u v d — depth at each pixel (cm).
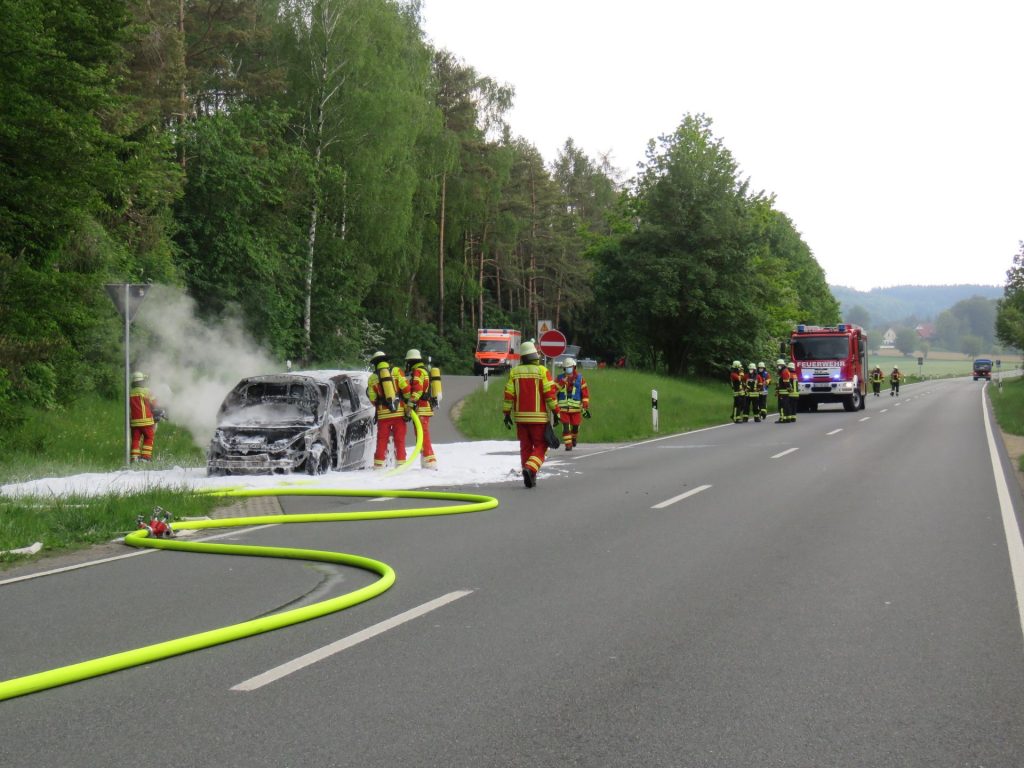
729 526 1012
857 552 862
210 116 3797
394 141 4409
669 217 5712
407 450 1956
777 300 6184
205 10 4319
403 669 523
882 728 431
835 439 2280
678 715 448
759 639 580
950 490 1302
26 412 2055
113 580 771
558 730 430
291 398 1592
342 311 4553
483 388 3709
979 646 563
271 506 1200
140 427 1866
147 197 2958
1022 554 849
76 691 492
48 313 1911
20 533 953
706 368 6356
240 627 593
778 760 395
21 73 1736
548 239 8906
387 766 390
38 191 1830
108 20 1973
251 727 436
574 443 2028
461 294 7344
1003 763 392
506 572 784
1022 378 9481
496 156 6600
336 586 739
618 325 5881
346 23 4294
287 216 4278
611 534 966
